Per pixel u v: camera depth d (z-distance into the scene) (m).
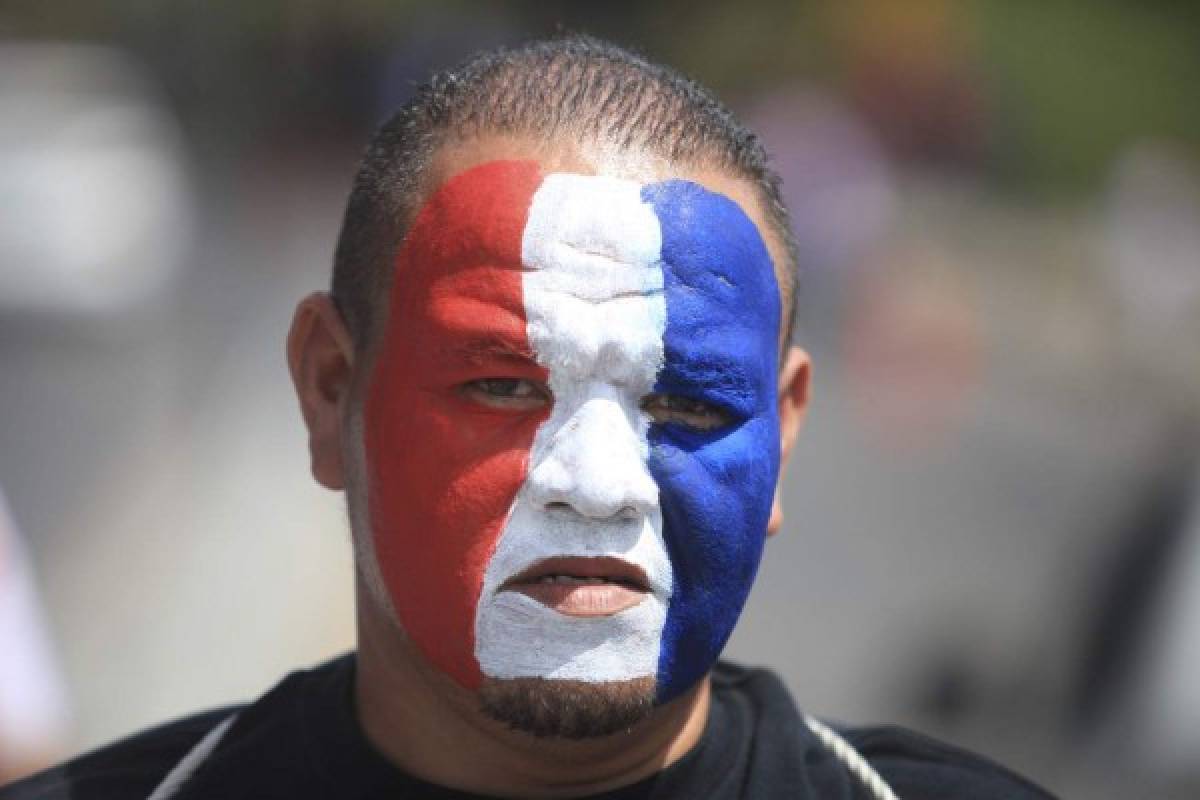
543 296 3.93
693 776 4.24
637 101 4.16
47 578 14.90
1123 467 22.05
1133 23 45.81
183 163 36.12
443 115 4.22
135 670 12.75
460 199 4.05
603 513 3.86
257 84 51.97
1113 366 25.34
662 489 3.96
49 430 19.86
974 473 21.72
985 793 4.56
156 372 22.94
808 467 21.45
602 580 3.94
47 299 25.30
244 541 15.84
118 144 27.97
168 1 49.00
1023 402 25.92
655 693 3.99
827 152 29.41
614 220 3.97
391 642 4.20
